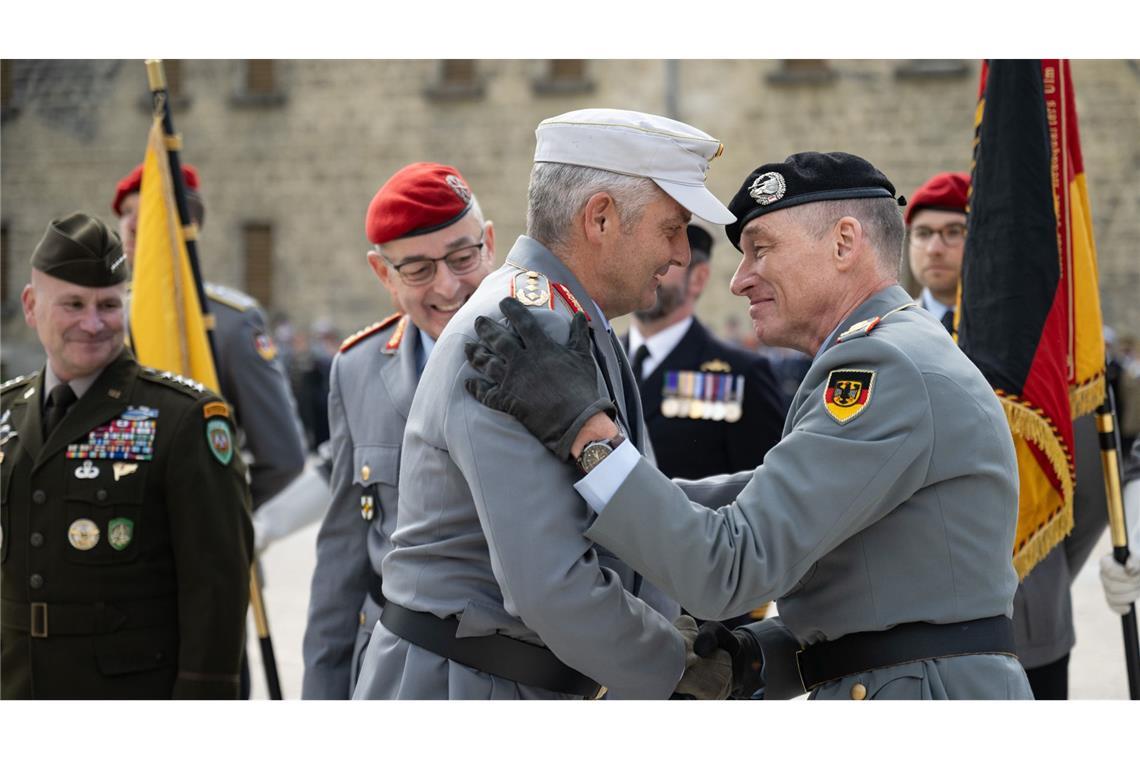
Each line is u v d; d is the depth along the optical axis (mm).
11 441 3045
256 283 22594
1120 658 5570
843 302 2430
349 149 22203
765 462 2285
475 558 2348
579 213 2393
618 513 2172
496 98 21578
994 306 3299
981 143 3383
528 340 2229
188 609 2941
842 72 20031
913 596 2252
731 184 20375
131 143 22328
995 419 2303
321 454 4230
